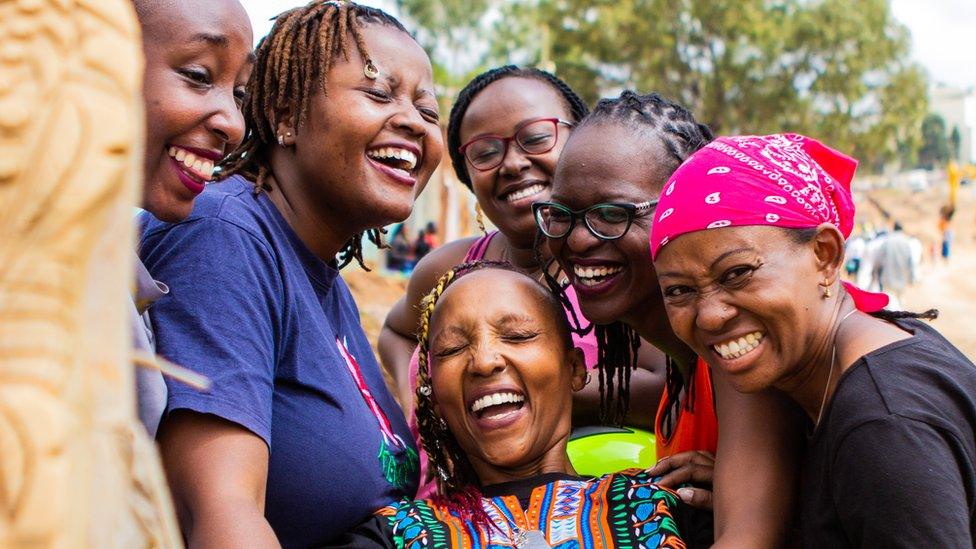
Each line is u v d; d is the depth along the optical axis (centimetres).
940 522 176
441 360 273
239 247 223
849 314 214
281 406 229
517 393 271
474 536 248
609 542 242
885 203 5466
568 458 288
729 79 3703
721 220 205
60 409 71
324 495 232
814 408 217
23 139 74
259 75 254
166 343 206
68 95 75
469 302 272
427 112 267
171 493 201
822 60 3778
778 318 205
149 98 199
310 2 257
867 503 184
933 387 192
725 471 235
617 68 3781
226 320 211
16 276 73
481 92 378
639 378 339
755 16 3591
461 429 275
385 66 253
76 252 74
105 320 77
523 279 284
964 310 2142
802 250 207
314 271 256
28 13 77
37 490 68
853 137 4094
